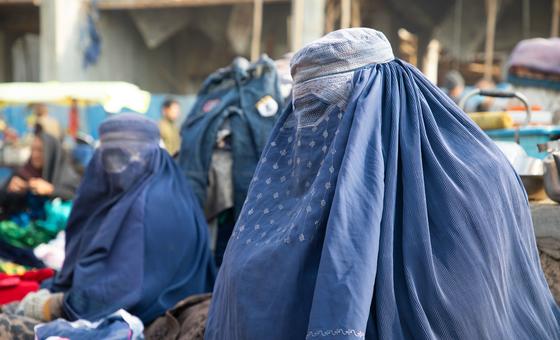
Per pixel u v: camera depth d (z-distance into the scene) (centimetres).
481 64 1400
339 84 195
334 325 160
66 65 1352
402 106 189
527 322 187
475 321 173
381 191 174
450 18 1353
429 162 182
